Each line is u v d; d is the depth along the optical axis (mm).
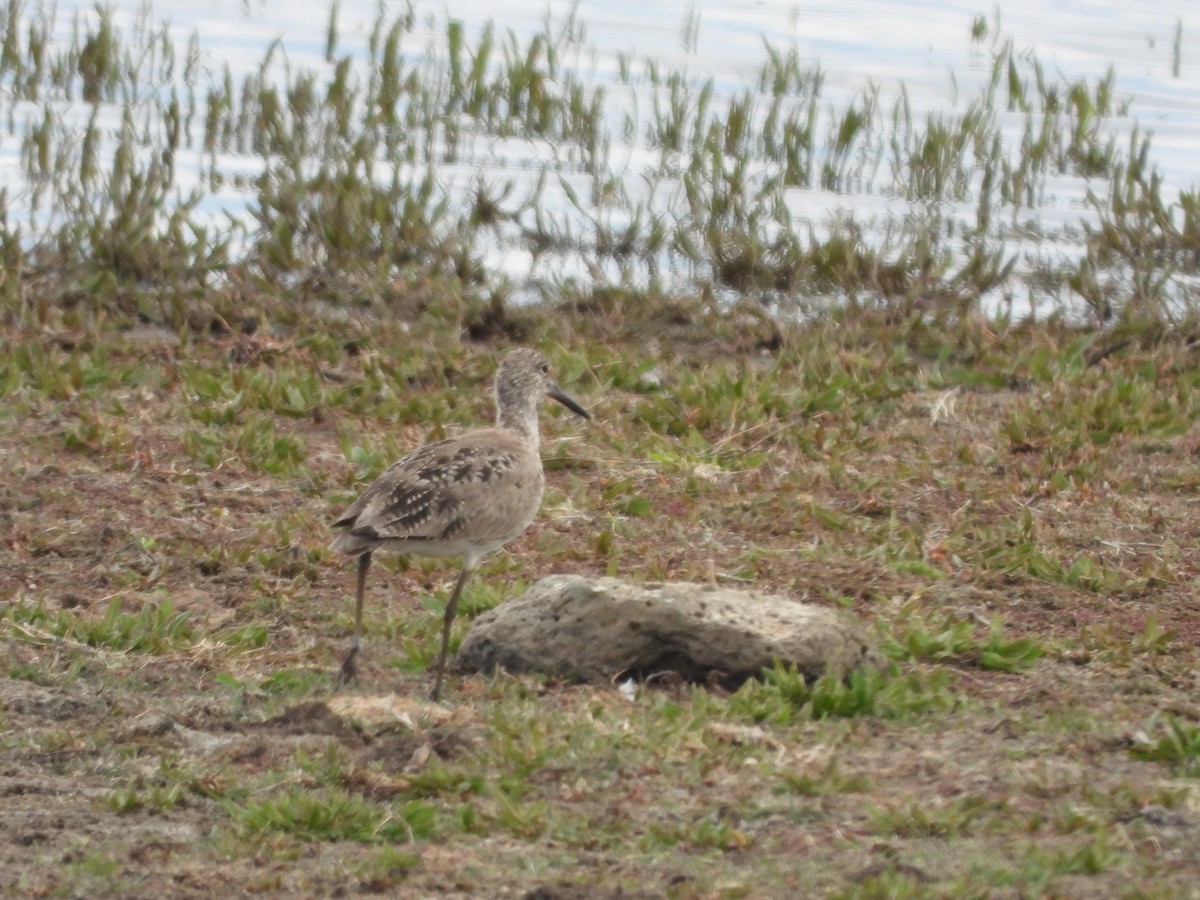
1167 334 17641
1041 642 10727
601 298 18047
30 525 12117
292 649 10578
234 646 10398
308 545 12094
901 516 13188
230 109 23406
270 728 9234
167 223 19469
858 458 14445
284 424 14602
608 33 29016
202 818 8156
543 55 26969
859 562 12211
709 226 19891
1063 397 15617
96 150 21703
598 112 23344
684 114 23719
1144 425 15148
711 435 14797
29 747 8836
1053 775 8562
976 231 21125
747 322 17750
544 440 14320
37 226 19219
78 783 8477
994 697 9938
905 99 23719
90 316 16656
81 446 13586
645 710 9461
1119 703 9727
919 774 8656
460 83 24516
